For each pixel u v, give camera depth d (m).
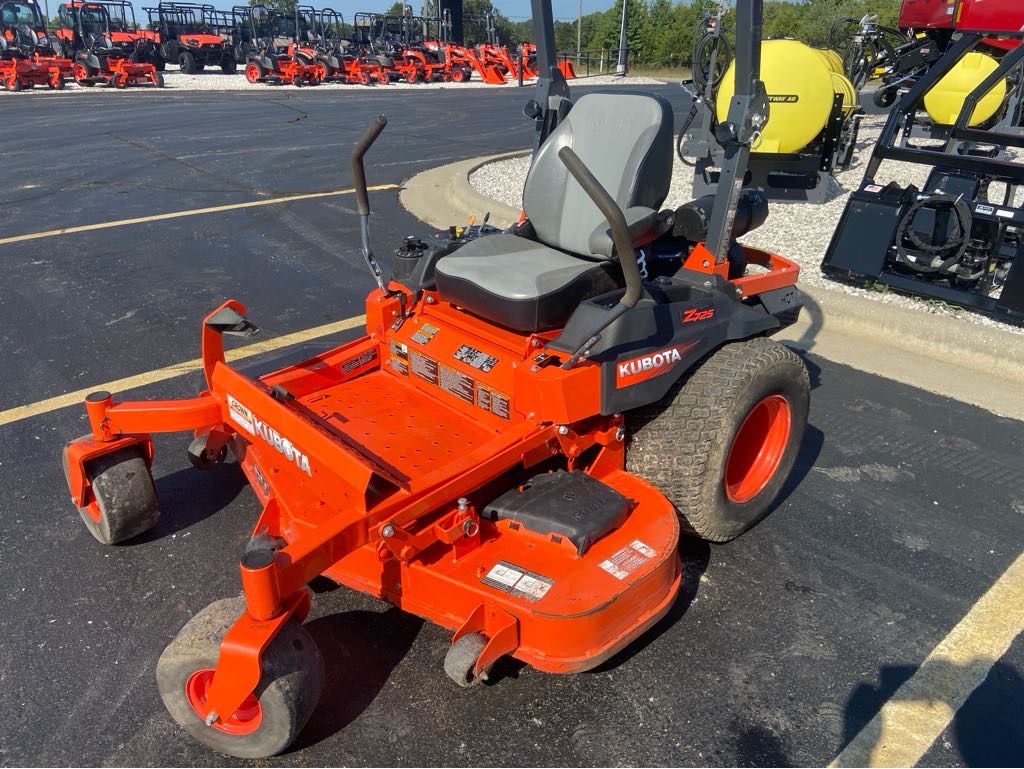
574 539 2.62
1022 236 5.45
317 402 3.43
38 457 3.98
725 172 3.24
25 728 2.52
